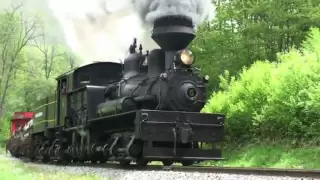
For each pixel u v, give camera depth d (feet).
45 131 58.08
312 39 48.73
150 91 38.58
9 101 151.23
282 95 44.45
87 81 48.32
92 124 44.68
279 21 69.51
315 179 22.43
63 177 31.45
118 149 39.22
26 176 31.17
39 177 31.42
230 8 74.90
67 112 50.72
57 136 54.70
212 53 76.64
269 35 70.38
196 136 37.11
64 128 51.03
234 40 74.33
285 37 72.43
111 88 45.01
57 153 52.06
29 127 72.95
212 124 37.91
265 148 46.19
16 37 144.36
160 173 29.25
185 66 38.58
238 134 54.13
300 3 68.85
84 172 35.60
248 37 72.69
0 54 145.48
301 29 70.59
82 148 46.01
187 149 37.06
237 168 29.14
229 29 76.23
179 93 37.73
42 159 59.41
